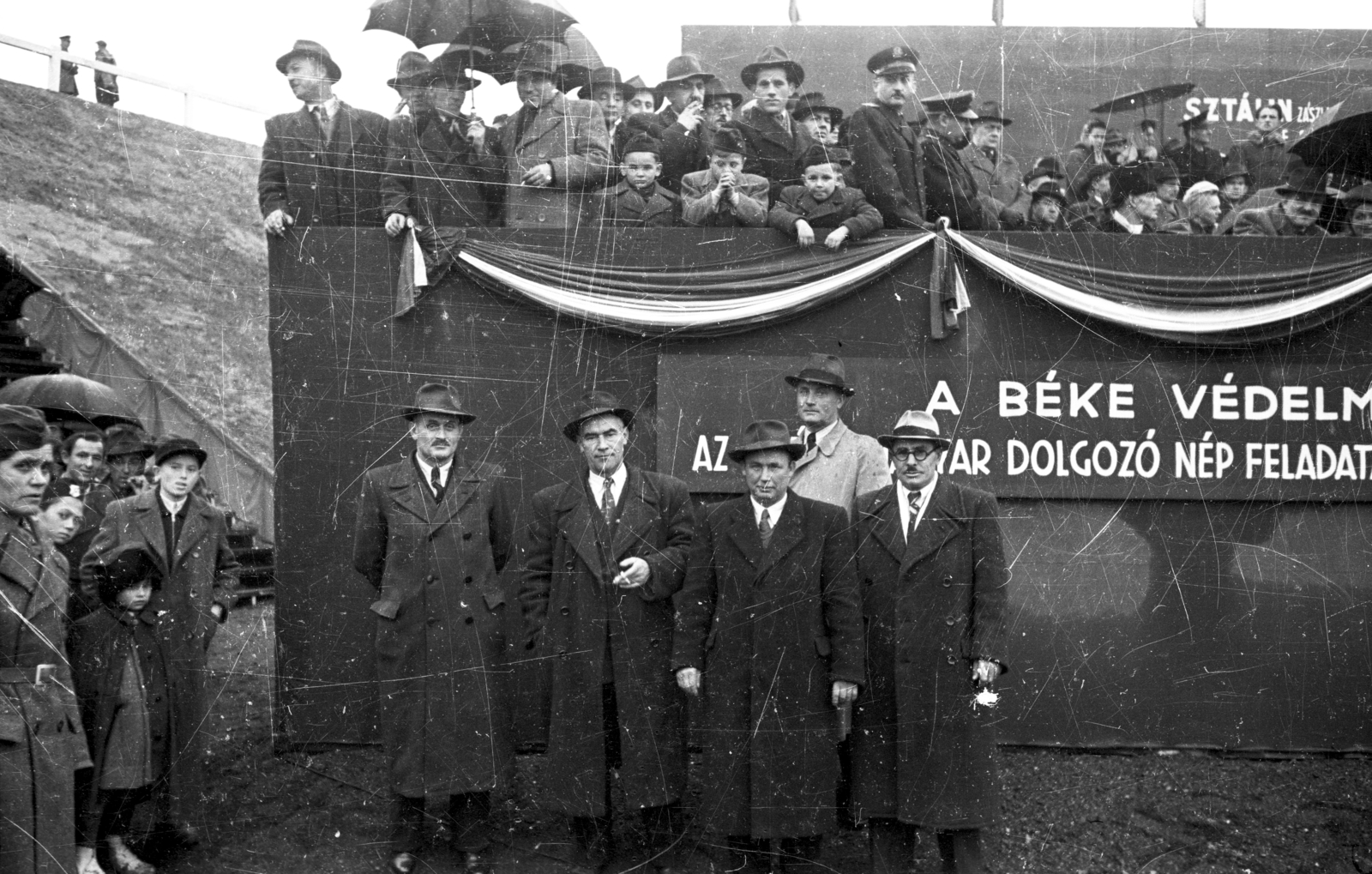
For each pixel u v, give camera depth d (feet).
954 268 17.13
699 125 18.48
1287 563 17.04
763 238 17.29
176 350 19.88
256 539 19.40
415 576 14.65
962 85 20.30
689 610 14.16
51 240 19.92
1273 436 17.08
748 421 17.17
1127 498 17.12
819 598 14.05
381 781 16.39
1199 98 19.81
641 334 17.30
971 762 13.78
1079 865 14.46
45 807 13.34
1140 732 17.01
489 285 17.40
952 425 17.20
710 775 14.06
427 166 17.85
